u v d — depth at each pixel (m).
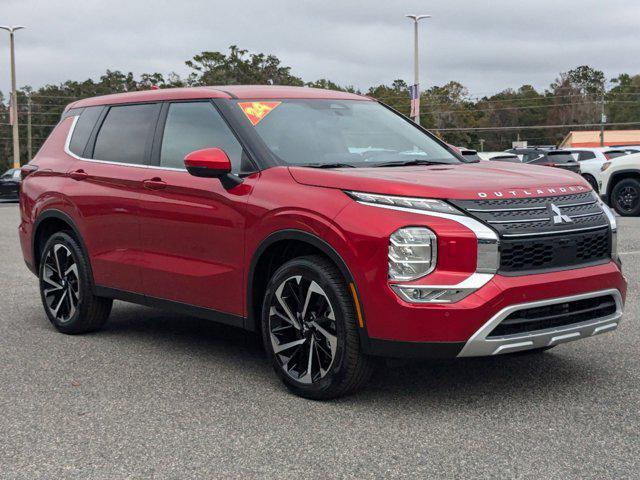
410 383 4.95
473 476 3.55
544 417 4.30
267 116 5.35
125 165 5.96
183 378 5.16
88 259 6.23
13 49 45.50
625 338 6.04
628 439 3.97
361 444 3.95
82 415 4.45
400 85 109.25
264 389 4.89
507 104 127.50
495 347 4.24
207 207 5.20
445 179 4.49
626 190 17.44
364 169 4.84
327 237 4.45
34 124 109.75
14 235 15.26
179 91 5.86
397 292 4.22
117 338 6.33
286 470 3.65
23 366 5.49
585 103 127.06
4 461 3.80
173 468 3.69
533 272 4.33
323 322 4.56
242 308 5.05
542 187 4.56
